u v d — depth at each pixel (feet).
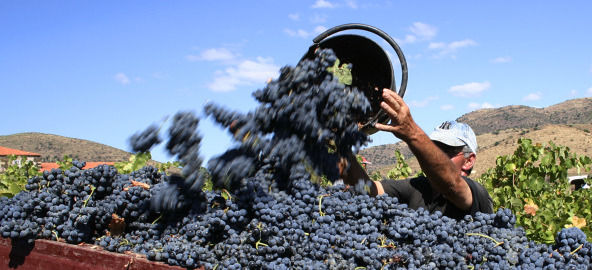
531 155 27.22
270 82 10.34
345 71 10.64
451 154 13.05
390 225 9.49
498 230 9.50
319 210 9.52
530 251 8.93
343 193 10.07
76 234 10.69
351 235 9.09
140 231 10.89
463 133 13.10
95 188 11.35
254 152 10.00
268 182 10.09
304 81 9.98
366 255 8.73
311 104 9.91
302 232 9.22
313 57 11.13
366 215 9.45
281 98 10.00
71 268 10.37
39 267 10.77
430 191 11.89
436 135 13.07
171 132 9.98
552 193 27.40
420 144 9.88
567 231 9.12
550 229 19.70
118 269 9.77
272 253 8.82
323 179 10.70
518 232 9.57
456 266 8.86
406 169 36.19
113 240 10.54
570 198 27.50
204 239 9.64
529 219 20.80
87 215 10.70
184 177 10.07
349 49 11.73
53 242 10.68
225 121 10.15
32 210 11.18
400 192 12.37
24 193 11.79
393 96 9.62
